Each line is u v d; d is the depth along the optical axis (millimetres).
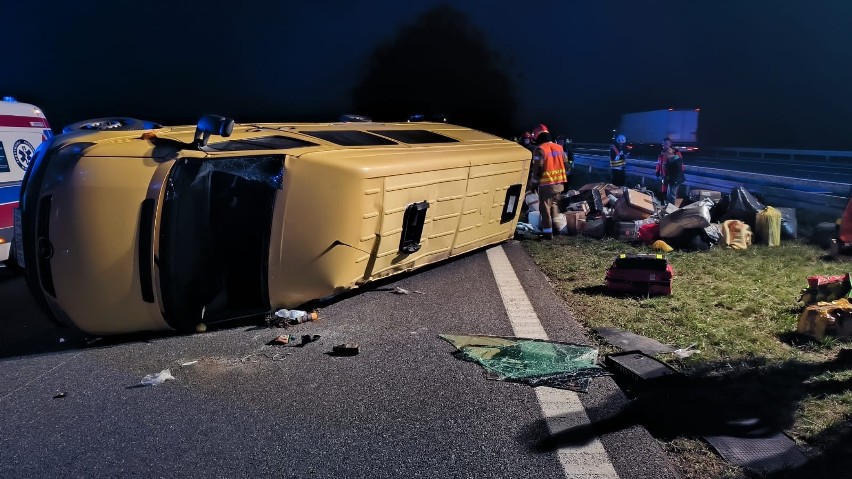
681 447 3746
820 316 5461
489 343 5531
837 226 9734
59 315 5918
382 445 3820
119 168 5719
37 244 5773
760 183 14133
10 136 9297
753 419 4031
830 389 4441
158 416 4270
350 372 4957
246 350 5539
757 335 5617
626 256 7219
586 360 5086
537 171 11039
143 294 5754
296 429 4039
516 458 3645
